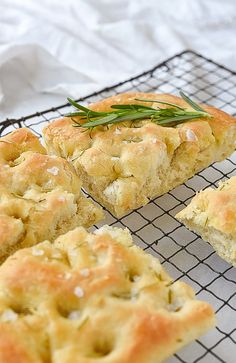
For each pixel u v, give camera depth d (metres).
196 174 0.40
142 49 0.57
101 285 0.27
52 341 0.25
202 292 0.32
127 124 0.38
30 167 0.33
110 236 0.30
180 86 0.50
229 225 0.32
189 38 0.59
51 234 0.32
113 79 0.52
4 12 0.61
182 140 0.37
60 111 0.47
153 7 0.62
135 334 0.25
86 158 0.35
